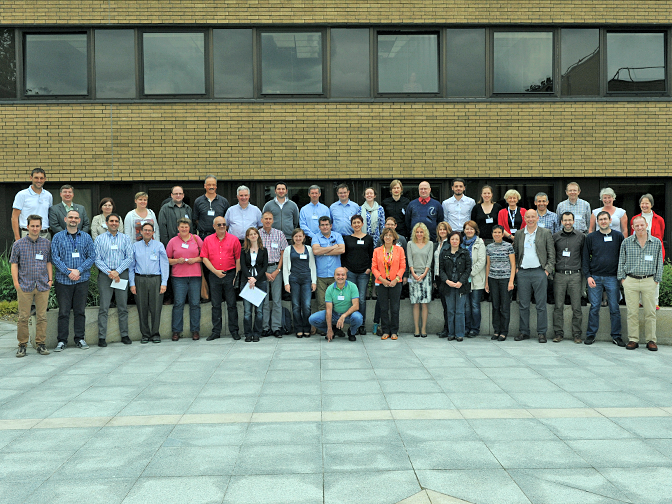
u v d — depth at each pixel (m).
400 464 4.05
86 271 8.39
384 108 11.12
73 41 11.10
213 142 11.05
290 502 3.51
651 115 11.29
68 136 10.98
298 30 11.14
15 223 8.95
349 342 8.60
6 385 6.31
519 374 6.64
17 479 3.87
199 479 3.83
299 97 11.14
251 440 4.53
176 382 6.35
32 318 8.54
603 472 3.92
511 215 9.23
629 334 8.29
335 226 9.45
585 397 5.70
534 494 3.60
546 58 11.29
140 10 10.95
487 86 11.22
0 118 10.98
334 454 4.23
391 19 11.06
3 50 11.05
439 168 11.16
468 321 9.16
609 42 11.36
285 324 9.23
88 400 5.70
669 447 4.37
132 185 11.18
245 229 9.24
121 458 4.21
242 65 11.11
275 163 11.08
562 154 11.25
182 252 8.88
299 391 5.93
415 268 8.96
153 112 11.02
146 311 8.77
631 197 11.46
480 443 4.44
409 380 6.36
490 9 11.11
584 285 9.05
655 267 8.11
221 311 9.15
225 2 10.98
